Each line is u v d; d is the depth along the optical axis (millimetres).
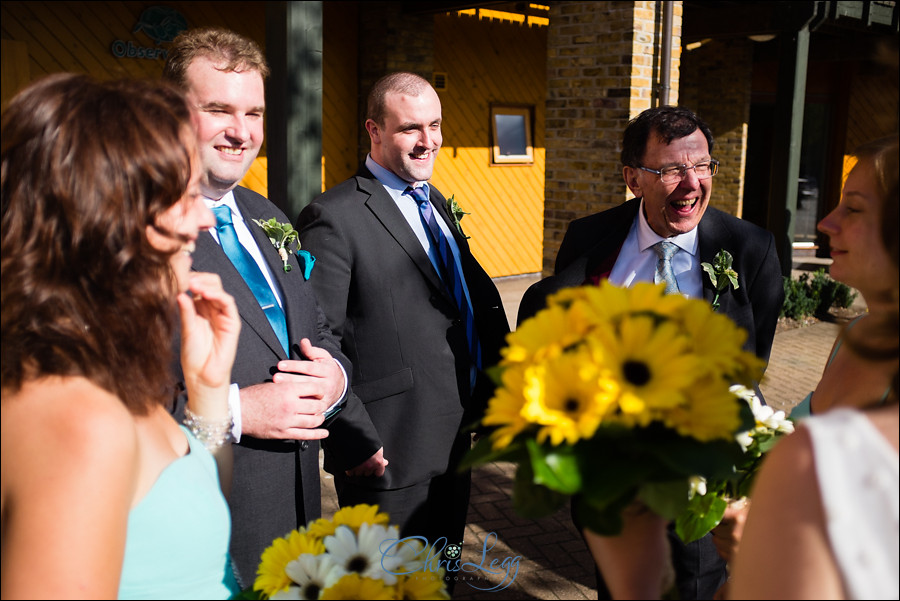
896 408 988
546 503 1104
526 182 10695
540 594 3438
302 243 2836
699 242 2615
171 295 1296
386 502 2832
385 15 8516
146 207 1185
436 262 3012
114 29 7070
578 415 1012
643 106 6398
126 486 1083
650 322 1050
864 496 926
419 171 2994
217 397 1564
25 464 1038
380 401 2842
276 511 2057
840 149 13273
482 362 3078
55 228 1130
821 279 9281
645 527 1170
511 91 10289
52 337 1094
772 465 992
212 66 2094
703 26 9258
